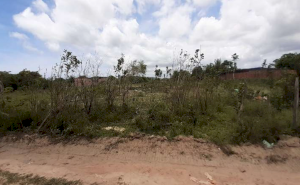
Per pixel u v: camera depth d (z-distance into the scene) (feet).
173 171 10.81
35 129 15.62
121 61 19.54
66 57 17.19
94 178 10.07
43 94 18.02
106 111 18.03
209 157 12.07
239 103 17.02
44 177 10.19
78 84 17.79
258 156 12.00
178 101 17.75
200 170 10.98
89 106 17.71
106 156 12.56
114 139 13.91
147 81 24.30
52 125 15.40
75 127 14.78
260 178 10.32
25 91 19.34
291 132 13.71
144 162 11.89
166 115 15.92
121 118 17.15
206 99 18.12
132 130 14.74
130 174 10.48
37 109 16.85
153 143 13.35
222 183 9.75
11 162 12.15
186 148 12.77
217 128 14.56
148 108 17.72
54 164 11.84
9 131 15.61
